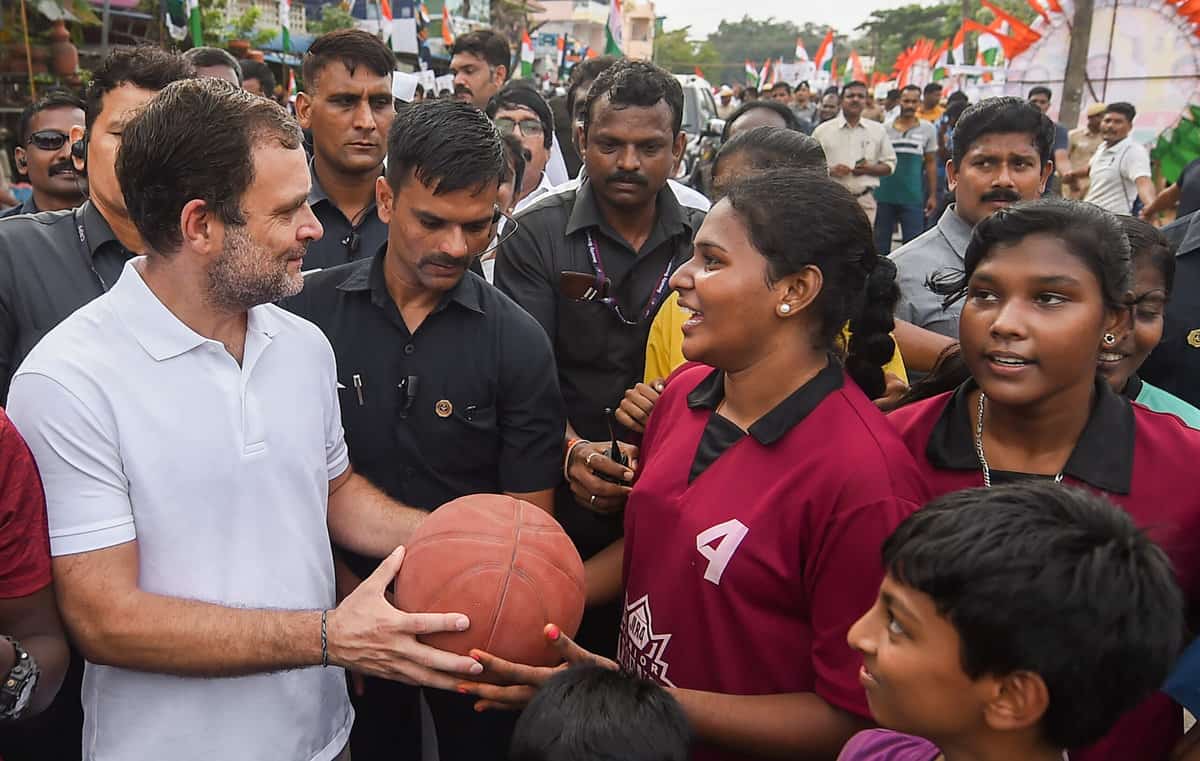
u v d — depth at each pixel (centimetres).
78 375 165
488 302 253
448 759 267
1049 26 1149
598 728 154
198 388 174
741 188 172
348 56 337
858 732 163
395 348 248
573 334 311
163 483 171
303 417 190
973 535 118
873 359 209
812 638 171
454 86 670
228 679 180
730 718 169
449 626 167
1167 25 1017
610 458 232
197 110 165
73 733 251
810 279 168
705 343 175
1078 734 119
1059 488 126
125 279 174
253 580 181
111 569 166
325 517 200
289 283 176
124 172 169
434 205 227
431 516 192
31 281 255
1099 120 1002
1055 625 112
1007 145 328
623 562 205
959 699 122
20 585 160
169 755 177
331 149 345
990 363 170
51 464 165
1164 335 302
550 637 175
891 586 127
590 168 311
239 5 1361
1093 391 180
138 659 165
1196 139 1020
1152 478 170
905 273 344
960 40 2330
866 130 1016
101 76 262
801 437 169
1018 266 165
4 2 771
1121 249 166
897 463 165
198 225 167
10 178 738
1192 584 171
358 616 169
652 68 307
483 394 251
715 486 176
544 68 3453
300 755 192
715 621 173
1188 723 234
